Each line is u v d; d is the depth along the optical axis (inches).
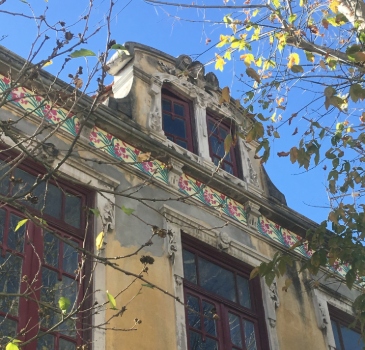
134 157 433.1
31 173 375.2
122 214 401.1
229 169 506.0
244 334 424.8
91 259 369.4
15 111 382.0
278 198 515.5
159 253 404.2
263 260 464.4
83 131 411.5
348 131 368.8
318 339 465.1
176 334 379.9
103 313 354.3
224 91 352.8
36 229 359.3
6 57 397.1
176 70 511.8
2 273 333.4
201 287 419.5
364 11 349.4
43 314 269.3
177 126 493.7
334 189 370.6
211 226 447.5
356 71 351.3
